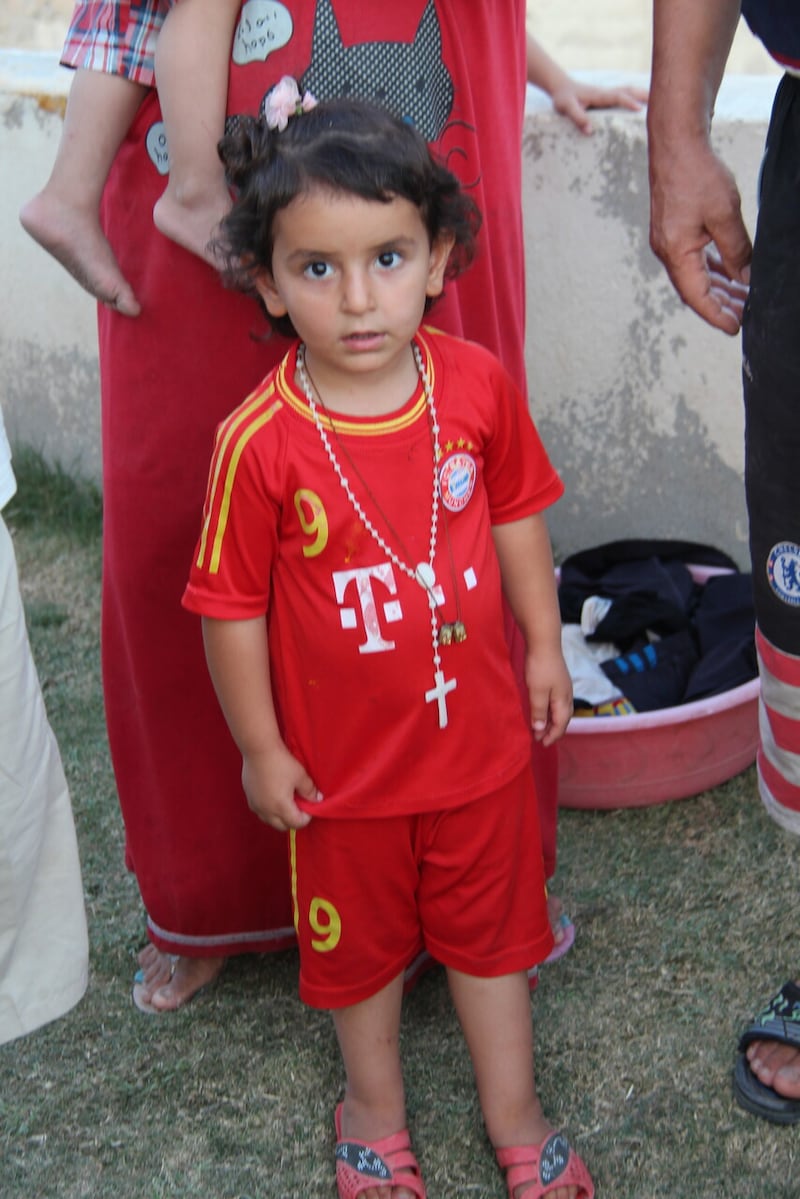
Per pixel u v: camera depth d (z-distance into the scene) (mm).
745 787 2643
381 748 1682
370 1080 1867
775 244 1633
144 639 2018
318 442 1588
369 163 1471
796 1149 1886
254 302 1812
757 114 2785
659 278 2986
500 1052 1846
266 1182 1894
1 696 1504
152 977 2240
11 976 1665
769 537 1749
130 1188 1893
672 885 2395
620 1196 1833
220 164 1738
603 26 7234
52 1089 2057
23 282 3719
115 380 1929
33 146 3500
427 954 2172
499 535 1792
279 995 2219
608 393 3150
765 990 2146
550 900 2273
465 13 1789
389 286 1522
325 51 1713
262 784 1728
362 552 1609
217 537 1617
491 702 1717
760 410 1705
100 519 3771
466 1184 1867
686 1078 2004
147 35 1772
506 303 1979
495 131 1873
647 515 3238
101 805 2678
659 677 2705
